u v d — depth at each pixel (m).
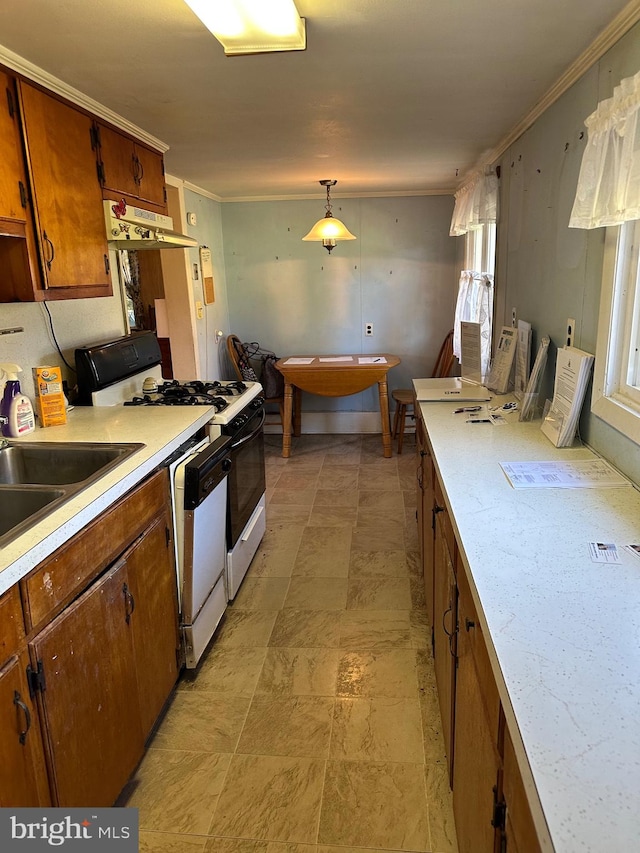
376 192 5.07
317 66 1.93
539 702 0.82
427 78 2.07
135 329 4.82
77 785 1.39
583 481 1.66
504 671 0.88
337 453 4.99
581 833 0.62
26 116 1.86
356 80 2.08
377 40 1.73
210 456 2.13
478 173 3.53
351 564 3.04
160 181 2.98
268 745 1.87
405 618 2.54
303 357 5.32
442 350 5.08
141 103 2.27
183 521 2.02
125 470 1.68
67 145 2.09
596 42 1.76
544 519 1.42
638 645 0.94
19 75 1.82
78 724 1.39
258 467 3.16
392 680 2.15
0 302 1.95
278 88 2.14
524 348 2.70
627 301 1.73
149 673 1.83
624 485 1.62
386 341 5.43
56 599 1.31
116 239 2.39
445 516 1.69
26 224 1.88
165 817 1.62
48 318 2.42
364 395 5.55
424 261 5.25
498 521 1.41
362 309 5.38
